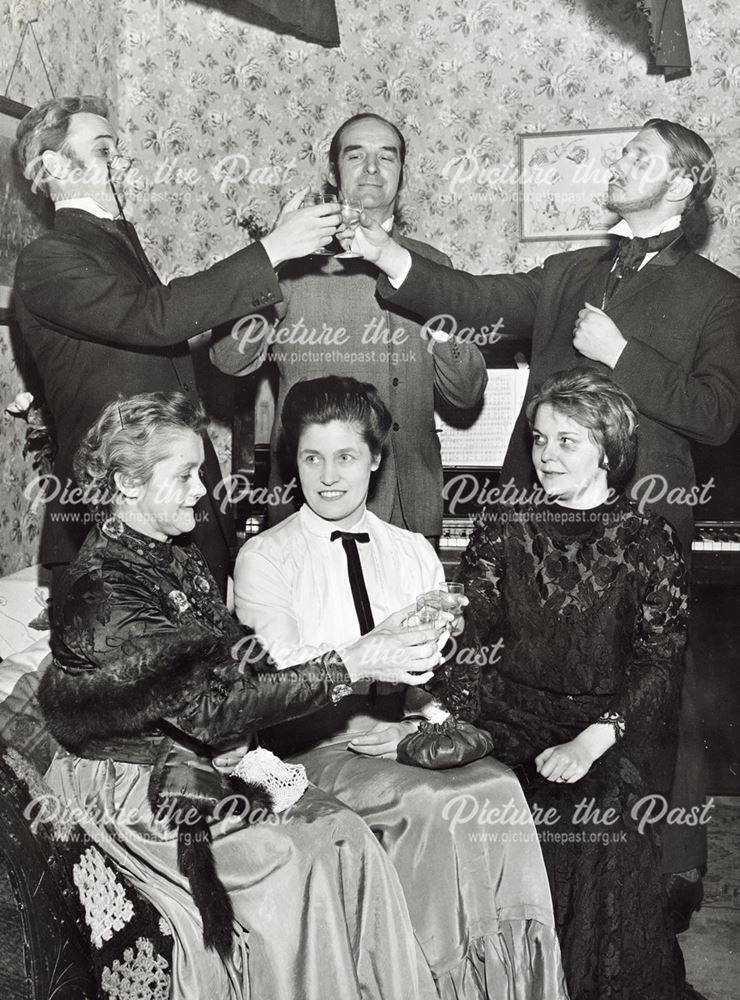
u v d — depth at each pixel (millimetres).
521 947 1879
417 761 1954
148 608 1758
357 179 2930
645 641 2170
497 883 1886
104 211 2568
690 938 2516
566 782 1999
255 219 4004
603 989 1856
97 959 1733
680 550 2207
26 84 3230
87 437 1865
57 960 1655
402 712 2258
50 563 2637
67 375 2529
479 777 1921
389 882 1764
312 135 3967
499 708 2180
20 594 2654
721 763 3209
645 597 2166
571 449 2145
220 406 3979
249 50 3947
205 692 1735
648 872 1930
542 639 2158
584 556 2156
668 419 2508
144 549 1848
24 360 3215
